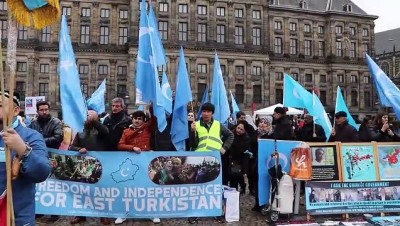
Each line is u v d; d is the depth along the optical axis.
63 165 11.52
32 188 5.01
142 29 12.46
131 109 74.12
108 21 81.12
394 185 12.76
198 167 11.98
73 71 11.51
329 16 94.19
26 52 76.25
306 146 12.26
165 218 12.60
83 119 11.35
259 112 39.47
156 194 11.70
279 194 12.20
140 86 12.20
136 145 12.04
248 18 83.56
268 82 83.69
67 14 80.00
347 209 12.40
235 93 81.25
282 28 91.56
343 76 94.44
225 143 12.69
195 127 12.84
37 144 4.89
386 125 14.22
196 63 79.19
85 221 12.33
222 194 12.40
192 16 79.44
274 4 92.25
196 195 11.93
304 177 12.09
